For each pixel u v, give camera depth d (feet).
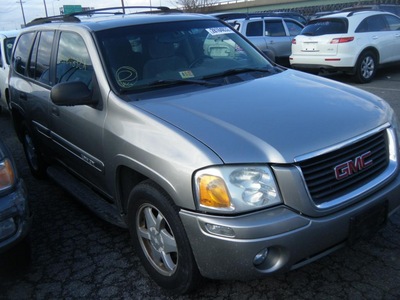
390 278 9.40
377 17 34.65
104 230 12.62
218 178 7.57
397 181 9.16
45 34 14.70
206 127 8.43
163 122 8.81
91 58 11.16
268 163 7.68
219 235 7.54
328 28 34.35
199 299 9.18
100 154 10.70
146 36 11.93
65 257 11.29
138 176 9.85
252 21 38.55
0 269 10.19
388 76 37.06
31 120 15.39
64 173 14.99
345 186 8.30
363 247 10.58
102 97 10.51
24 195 9.33
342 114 9.12
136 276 10.28
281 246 7.53
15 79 17.16
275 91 10.39
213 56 12.44
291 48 39.19
